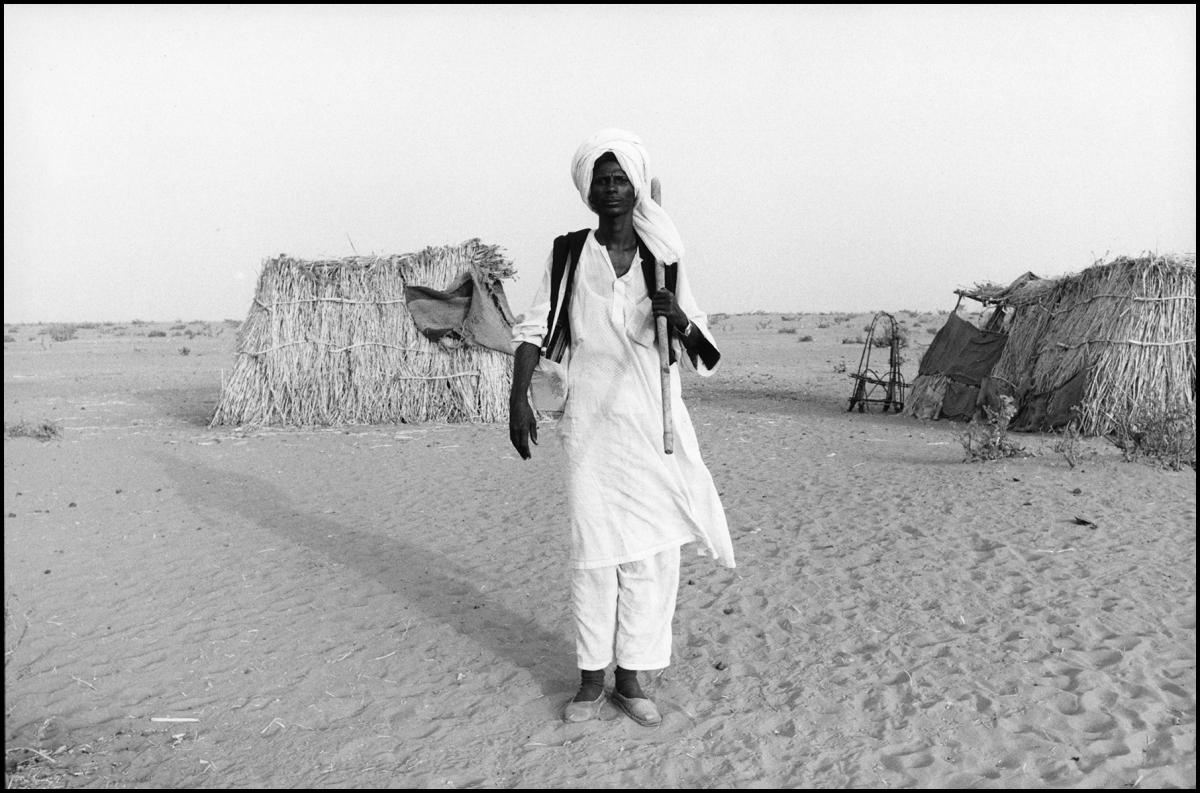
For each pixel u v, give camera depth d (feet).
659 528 12.77
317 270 50.55
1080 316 42.09
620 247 12.76
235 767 12.03
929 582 18.47
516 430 12.92
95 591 20.02
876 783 11.02
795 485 28.96
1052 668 14.05
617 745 12.25
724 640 15.93
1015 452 33.22
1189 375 39.06
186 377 83.10
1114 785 10.77
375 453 38.86
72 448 41.04
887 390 51.85
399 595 19.10
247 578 20.72
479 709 13.57
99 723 13.55
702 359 13.05
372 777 11.59
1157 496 25.72
